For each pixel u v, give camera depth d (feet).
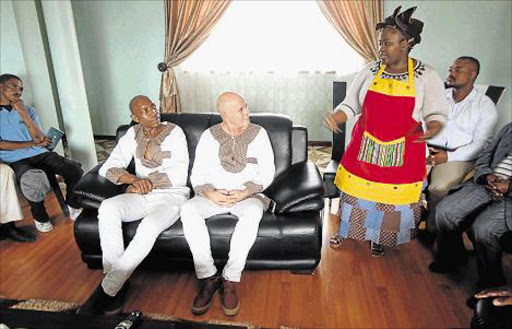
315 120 13.20
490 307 4.15
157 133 7.19
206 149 6.98
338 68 12.34
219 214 6.76
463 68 7.19
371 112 6.06
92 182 6.97
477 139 7.49
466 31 11.28
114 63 13.52
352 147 6.57
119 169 7.09
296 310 6.11
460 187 6.94
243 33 12.38
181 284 6.77
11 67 10.89
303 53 12.39
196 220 6.33
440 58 11.71
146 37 13.05
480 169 6.70
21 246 7.89
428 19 11.35
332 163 8.15
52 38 9.25
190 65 12.85
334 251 7.67
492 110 7.39
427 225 7.89
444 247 6.77
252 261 6.70
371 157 6.28
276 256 6.62
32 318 4.42
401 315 5.98
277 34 12.28
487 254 6.09
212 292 6.16
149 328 4.28
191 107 13.28
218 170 6.95
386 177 6.31
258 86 12.85
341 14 11.29
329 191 7.72
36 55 9.86
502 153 6.60
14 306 6.10
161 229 6.36
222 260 6.64
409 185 6.36
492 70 11.40
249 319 5.93
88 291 6.57
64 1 9.02
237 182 6.93
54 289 6.61
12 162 8.35
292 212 6.61
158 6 12.61
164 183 7.03
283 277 6.90
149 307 6.20
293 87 12.75
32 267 7.22
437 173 7.73
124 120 14.37
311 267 6.74
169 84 12.57
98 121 14.40
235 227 6.38
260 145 6.96
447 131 7.75
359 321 5.88
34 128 8.50
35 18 9.61
